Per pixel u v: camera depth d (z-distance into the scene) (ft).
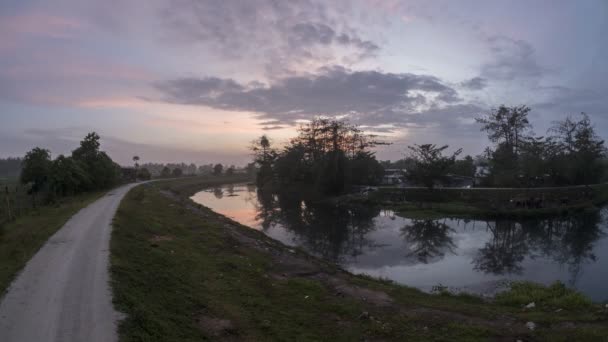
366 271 54.24
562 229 88.89
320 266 49.55
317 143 180.04
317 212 120.26
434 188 130.62
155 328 23.49
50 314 24.03
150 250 42.47
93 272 31.81
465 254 65.31
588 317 29.66
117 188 139.33
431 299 36.60
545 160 149.79
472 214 104.12
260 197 176.76
